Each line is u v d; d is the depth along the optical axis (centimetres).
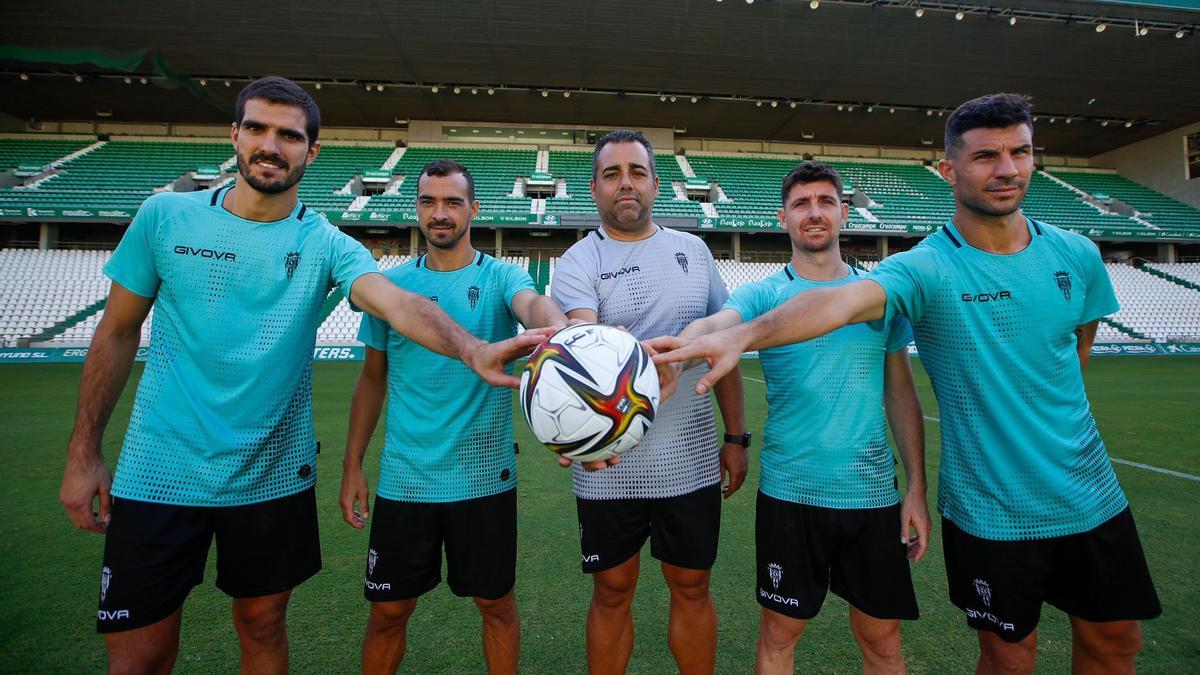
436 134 2288
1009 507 163
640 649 238
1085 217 2116
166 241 167
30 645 228
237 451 167
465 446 204
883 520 188
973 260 167
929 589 281
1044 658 226
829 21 1495
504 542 208
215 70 1730
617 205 213
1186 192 2220
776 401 203
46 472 465
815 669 220
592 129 2334
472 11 1448
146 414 165
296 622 253
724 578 296
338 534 356
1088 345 188
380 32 1537
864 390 193
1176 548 321
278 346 175
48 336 1412
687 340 155
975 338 165
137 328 176
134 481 161
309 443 187
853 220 1989
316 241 185
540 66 1739
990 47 1616
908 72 1770
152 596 156
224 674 215
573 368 154
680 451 206
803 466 192
